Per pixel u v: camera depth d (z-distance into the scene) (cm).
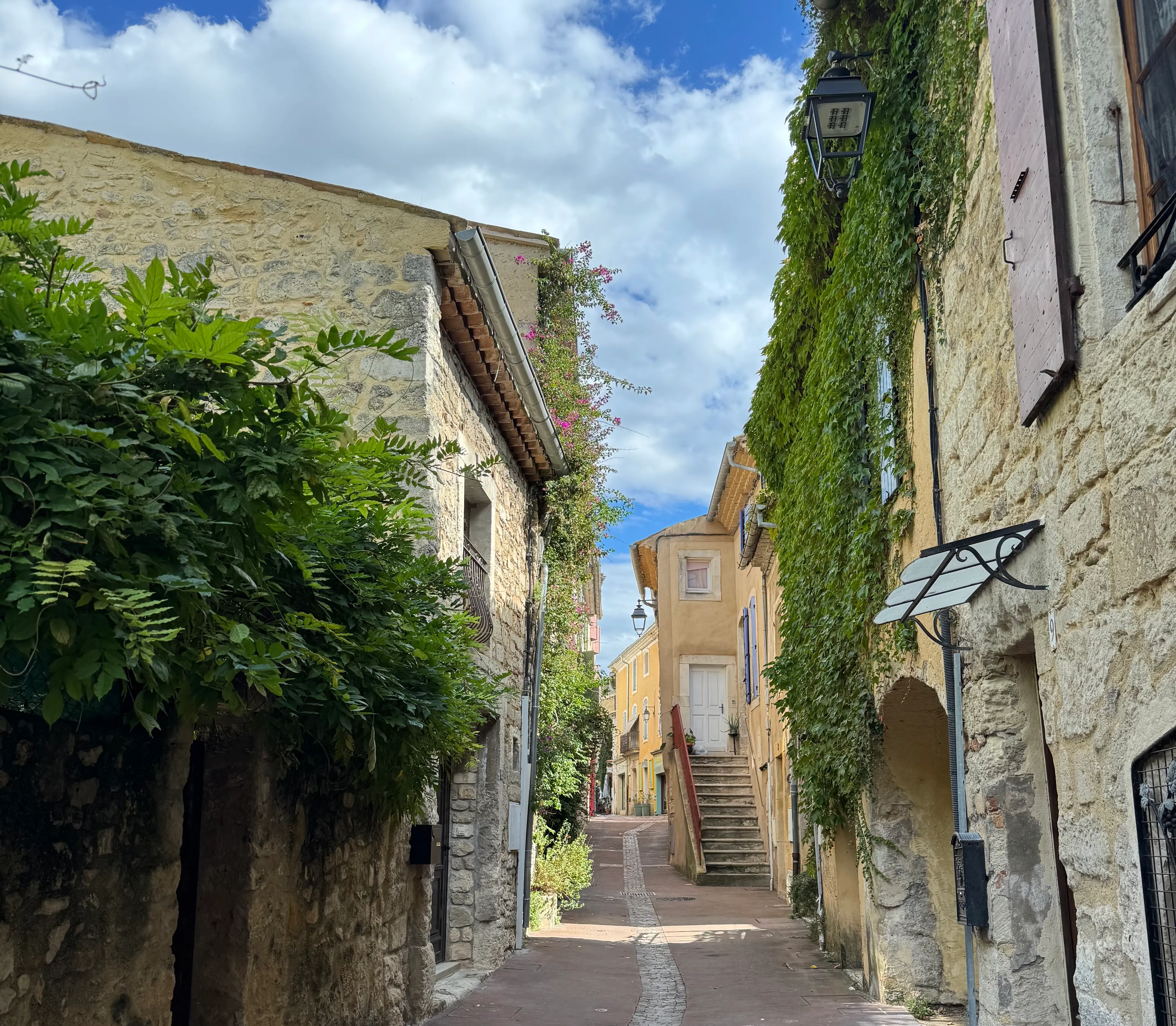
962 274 529
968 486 526
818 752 941
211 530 331
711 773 2211
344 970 557
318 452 365
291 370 417
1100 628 341
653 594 2953
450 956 937
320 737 471
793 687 1027
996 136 459
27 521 281
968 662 521
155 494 298
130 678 314
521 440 1046
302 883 499
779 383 1112
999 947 471
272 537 362
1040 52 372
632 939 1208
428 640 528
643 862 2317
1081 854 363
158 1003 360
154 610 276
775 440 1146
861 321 774
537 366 1246
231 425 337
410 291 761
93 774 332
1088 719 352
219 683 337
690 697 2392
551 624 1330
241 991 432
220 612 356
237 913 439
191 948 437
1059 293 357
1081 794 363
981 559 407
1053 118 368
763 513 1488
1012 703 486
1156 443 298
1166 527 292
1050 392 376
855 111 642
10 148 786
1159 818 302
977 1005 517
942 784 807
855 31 710
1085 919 364
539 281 1324
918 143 616
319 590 445
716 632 2408
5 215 321
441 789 947
